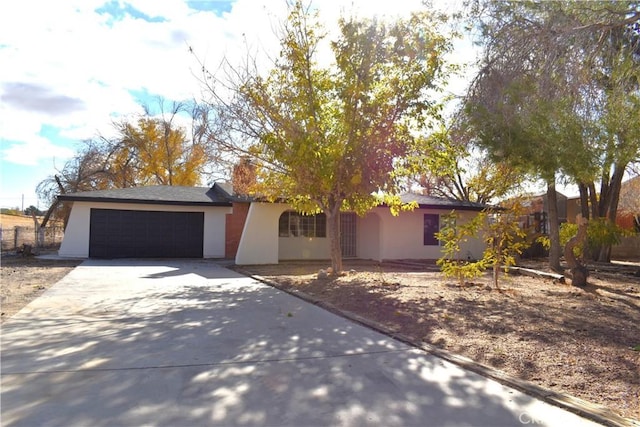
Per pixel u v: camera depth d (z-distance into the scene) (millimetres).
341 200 13008
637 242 26656
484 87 8336
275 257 18328
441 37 11102
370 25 11344
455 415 3768
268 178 13938
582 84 7449
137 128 33906
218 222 20781
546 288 10734
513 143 8281
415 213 20562
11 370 4762
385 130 11906
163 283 11734
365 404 3973
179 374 4680
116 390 4230
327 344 5887
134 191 20750
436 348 5652
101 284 11312
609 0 7141
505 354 5375
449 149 11156
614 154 8227
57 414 3711
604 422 3600
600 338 6074
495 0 8180
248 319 7395
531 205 22281
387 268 16875
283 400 4043
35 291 10031
